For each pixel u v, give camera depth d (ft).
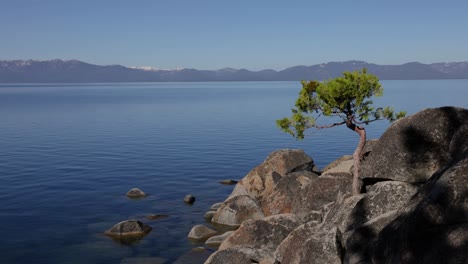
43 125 360.69
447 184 38.50
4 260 92.89
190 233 105.81
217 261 75.97
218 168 191.72
